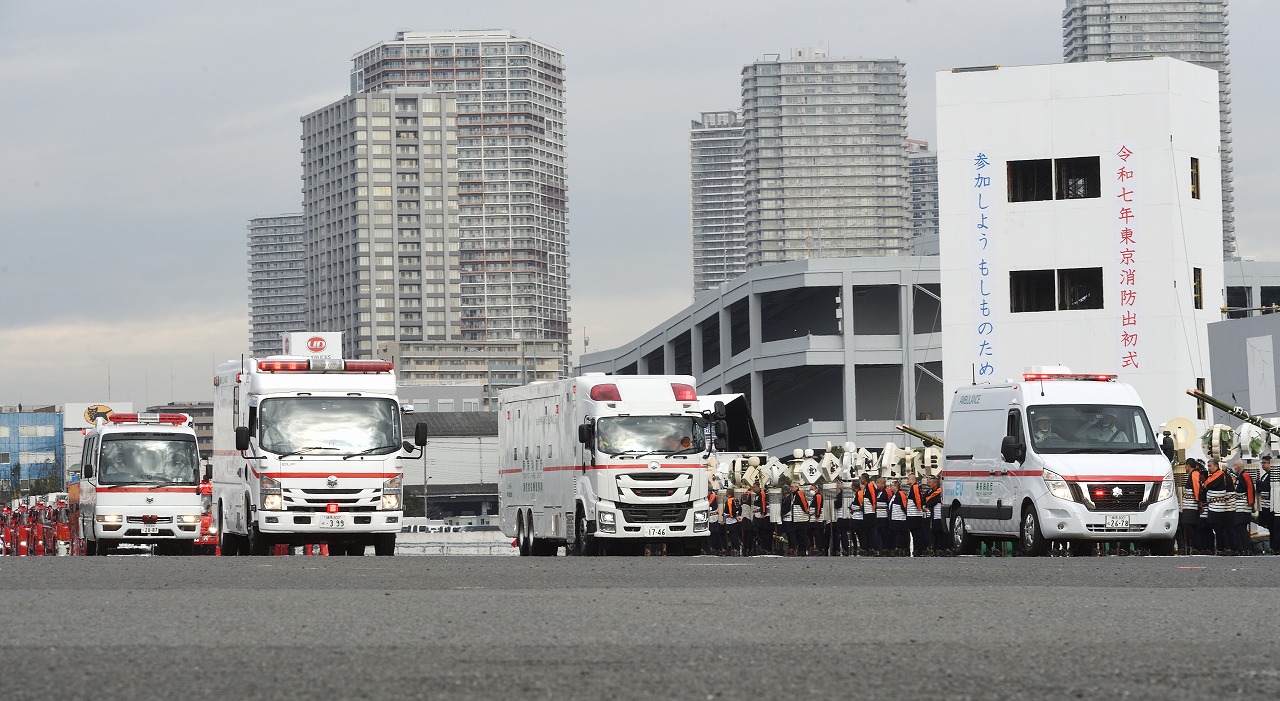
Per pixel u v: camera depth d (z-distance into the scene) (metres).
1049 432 25.80
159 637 9.16
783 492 38.31
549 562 21.91
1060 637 9.01
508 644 8.74
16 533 48.09
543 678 7.15
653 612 11.02
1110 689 6.65
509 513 34.47
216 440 30.81
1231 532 26.81
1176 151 57.84
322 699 6.42
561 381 30.67
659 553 31.31
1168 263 57.66
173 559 23.69
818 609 11.23
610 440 28.77
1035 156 59.00
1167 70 57.97
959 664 7.64
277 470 26.81
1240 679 6.97
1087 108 58.56
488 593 13.36
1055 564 19.77
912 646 8.53
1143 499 25.16
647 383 29.44
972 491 27.94
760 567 19.28
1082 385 26.47
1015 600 12.10
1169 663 7.62
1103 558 22.48
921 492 32.81
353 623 10.12
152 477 37.69
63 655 8.15
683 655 8.13
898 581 15.57
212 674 7.30
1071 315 58.56
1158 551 25.97
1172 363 57.44
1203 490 27.64
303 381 27.36
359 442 27.28
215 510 30.72
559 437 30.64
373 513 27.16
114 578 16.77
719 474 41.88
